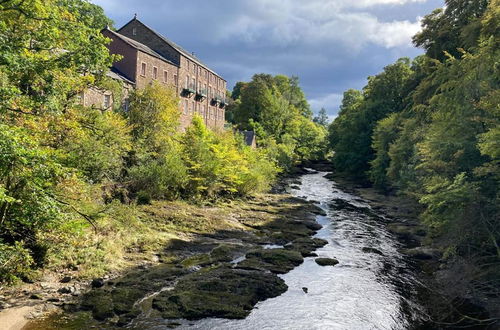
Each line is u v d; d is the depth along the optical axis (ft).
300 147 260.83
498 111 43.96
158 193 83.05
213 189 100.42
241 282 49.70
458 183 45.60
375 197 131.13
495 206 44.47
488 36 57.26
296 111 289.53
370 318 41.98
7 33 37.73
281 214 95.91
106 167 69.97
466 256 47.70
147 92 90.48
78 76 49.98
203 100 184.96
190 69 168.76
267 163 143.33
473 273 44.68
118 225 61.93
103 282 46.83
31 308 38.73
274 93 292.20
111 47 127.95
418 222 86.99
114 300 41.96
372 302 46.21
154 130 89.61
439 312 43.52
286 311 43.29
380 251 67.97
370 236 79.25
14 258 39.83
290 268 57.82
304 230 82.17
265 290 48.14
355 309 44.21
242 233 76.18
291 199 118.42
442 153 55.88
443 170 54.65
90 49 40.06
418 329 39.63
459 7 106.63
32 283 43.27
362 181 175.83
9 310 37.81
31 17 39.04
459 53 102.47
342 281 53.01
